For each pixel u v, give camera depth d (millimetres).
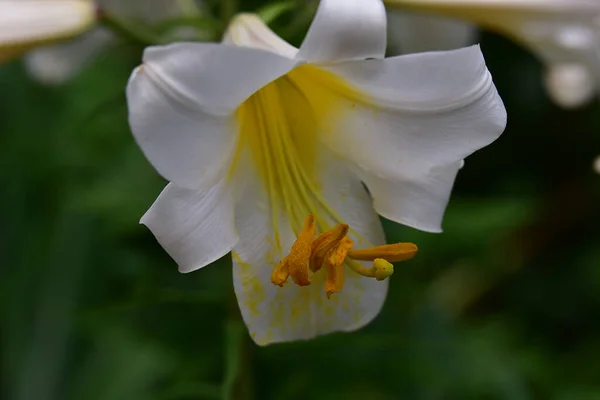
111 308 502
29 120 642
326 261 443
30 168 636
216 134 415
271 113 458
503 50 730
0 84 646
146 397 603
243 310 446
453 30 586
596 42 549
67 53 594
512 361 611
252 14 463
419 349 572
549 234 803
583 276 764
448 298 714
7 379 624
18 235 630
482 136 427
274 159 458
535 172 780
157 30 508
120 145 611
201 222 426
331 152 459
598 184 795
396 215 453
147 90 396
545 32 543
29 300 622
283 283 437
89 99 625
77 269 608
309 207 458
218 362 555
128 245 591
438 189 445
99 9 511
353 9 412
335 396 561
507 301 774
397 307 572
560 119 754
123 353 615
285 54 426
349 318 458
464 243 580
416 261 576
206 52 397
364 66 424
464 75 418
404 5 521
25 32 506
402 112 434
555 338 762
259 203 451
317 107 455
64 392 614
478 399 585
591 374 665
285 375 543
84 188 607
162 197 418
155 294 493
